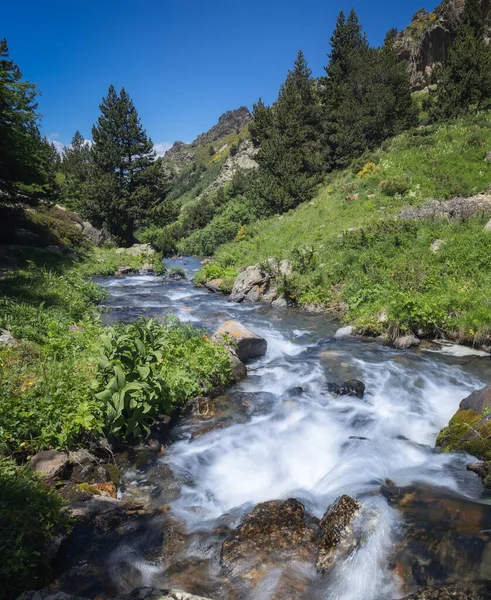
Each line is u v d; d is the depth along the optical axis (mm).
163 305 15820
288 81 57844
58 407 5871
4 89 19266
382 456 5828
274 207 39219
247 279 17156
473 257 13492
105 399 5930
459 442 5871
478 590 3342
